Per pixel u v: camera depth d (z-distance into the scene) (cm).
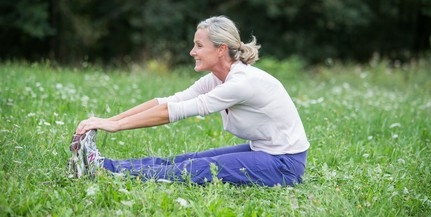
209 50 610
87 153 584
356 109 1098
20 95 1024
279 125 615
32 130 752
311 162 731
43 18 2822
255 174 615
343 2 3197
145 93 1279
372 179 657
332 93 1516
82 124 588
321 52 3384
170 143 793
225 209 534
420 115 1152
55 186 576
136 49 3206
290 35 3325
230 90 592
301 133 629
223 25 611
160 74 2066
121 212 511
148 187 571
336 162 748
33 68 1416
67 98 1024
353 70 2347
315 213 549
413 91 1836
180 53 3119
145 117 592
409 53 3475
